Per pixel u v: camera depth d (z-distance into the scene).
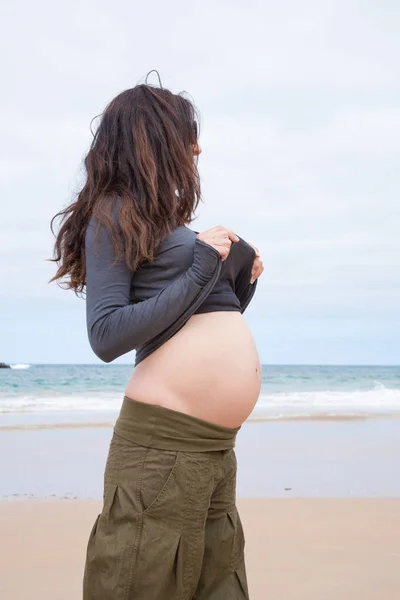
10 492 5.71
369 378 29.09
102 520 1.79
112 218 1.81
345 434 9.81
